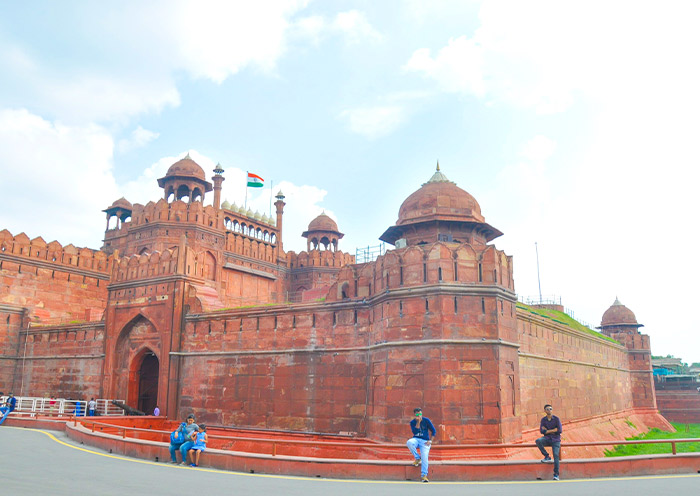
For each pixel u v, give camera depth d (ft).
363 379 55.98
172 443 35.73
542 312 100.48
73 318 100.37
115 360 79.10
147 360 79.87
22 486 25.17
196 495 24.30
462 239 59.93
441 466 30.83
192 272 75.87
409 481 30.32
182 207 103.86
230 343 67.36
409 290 50.03
